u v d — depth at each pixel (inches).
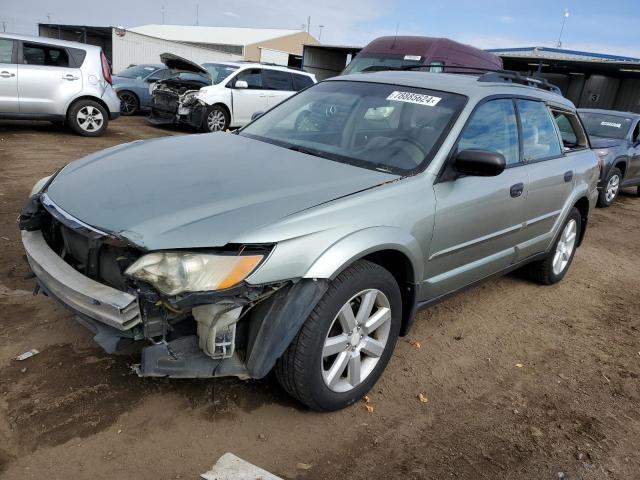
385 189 113.2
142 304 89.0
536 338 159.8
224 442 100.4
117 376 114.0
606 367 147.1
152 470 92.0
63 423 99.5
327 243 98.6
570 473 104.3
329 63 865.5
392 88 149.2
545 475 103.0
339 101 151.8
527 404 125.4
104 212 97.6
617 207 389.1
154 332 91.0
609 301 197.3
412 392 124.3
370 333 115.0
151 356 90.9
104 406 105.1
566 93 997.2
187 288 86.8
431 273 128.1
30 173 283.4
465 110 134.6
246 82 505.0
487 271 152.4
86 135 420.2
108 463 92.2
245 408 109.9
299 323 95.6
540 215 168.4
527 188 154.3
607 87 956.0
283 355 100.9
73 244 104.1
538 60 828.0
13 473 87.8
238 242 90.0
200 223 92.0
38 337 125.3
